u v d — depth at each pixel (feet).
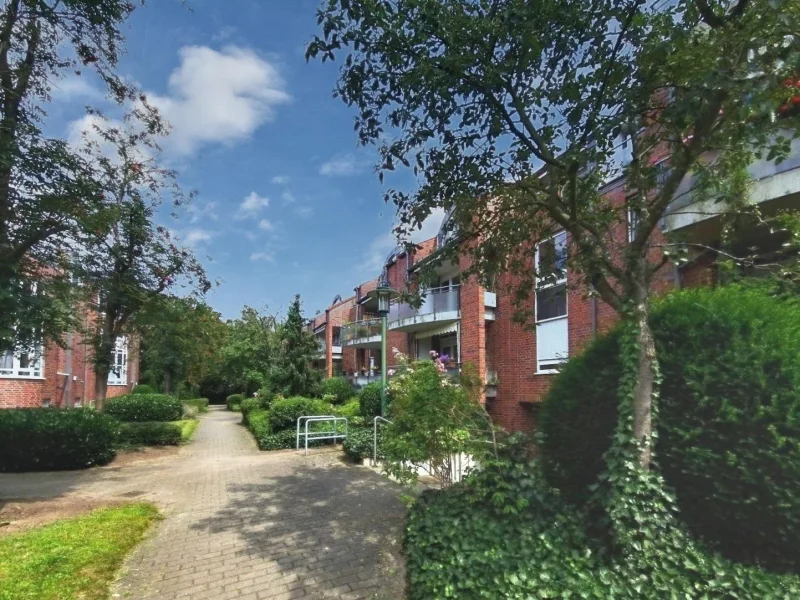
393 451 17.08
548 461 15.47
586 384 14.90
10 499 23.62
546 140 15.25
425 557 13.55
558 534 12.85
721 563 10.82
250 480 27.55
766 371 11.30
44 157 22.18
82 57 24.64
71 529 17.72
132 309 42.83
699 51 12.51
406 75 14.33
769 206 19.72
